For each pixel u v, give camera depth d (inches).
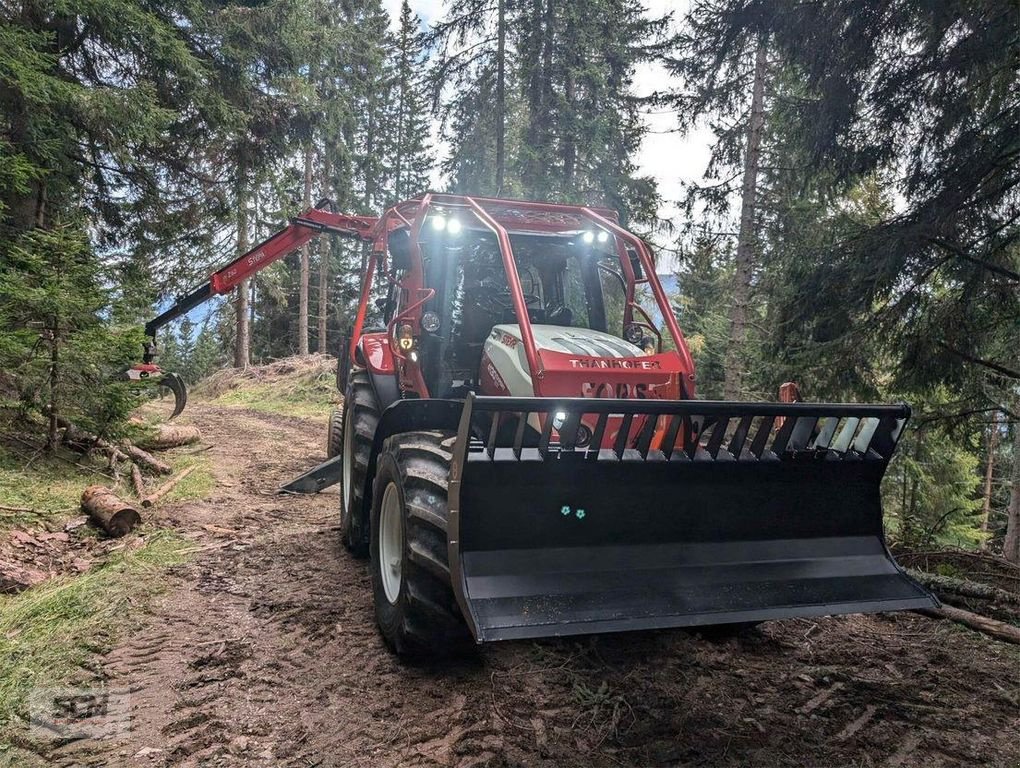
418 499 116.9
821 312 241.1
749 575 118.9
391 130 1245.1
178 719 106.4
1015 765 101.6
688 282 545.0
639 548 116.8
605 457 113.4
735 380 410.6
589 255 183.5
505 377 145.1
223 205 398.0
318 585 165.8
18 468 241.1
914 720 113.6
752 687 123.3
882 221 229.8
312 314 1283.2
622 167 640.4
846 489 130.2
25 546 182.9
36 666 121.5
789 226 376.5
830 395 240.7
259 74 409.1
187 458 335.3
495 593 104.4
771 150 391.2
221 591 161.2
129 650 129.9
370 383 193.6
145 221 372.8
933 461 395.5
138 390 275.0
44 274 242.4
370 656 128.8
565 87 622.2
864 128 225.3
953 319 215.6
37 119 271.1
